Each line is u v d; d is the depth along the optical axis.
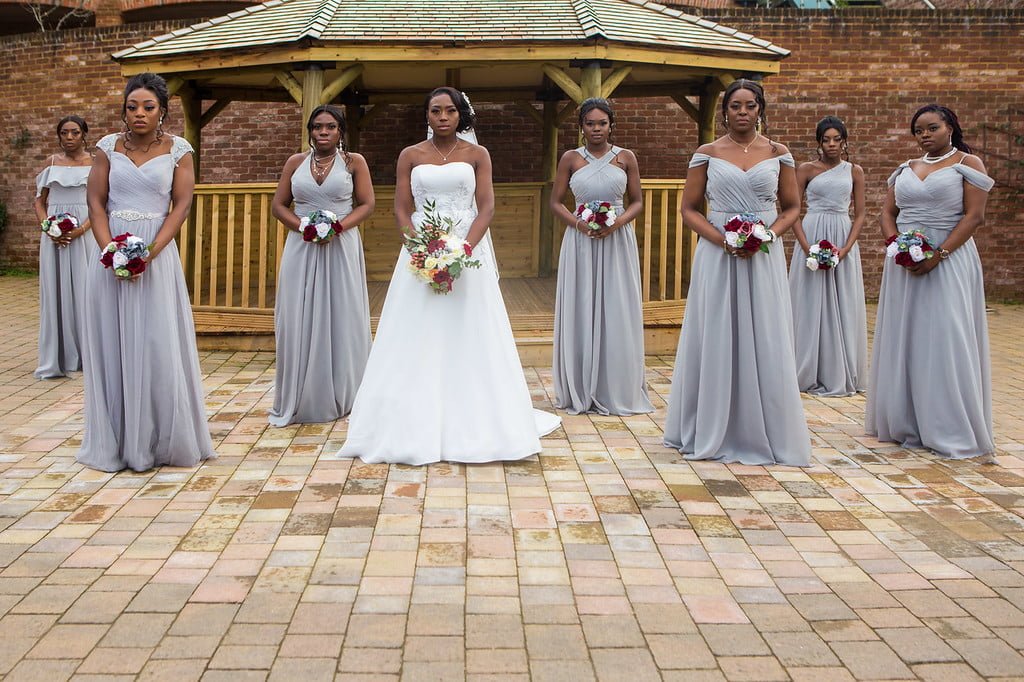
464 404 4.72
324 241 5.39
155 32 12.27
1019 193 11.45
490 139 11.74
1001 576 3.28
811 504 4.09
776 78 11.43
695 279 4.86
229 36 7.76
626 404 5.86
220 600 3.01
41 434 5.21
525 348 7.55
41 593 3.05
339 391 5.58
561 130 11.90
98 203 4.46
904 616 2.95
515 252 10.77
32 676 2.52
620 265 5.78
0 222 13.10
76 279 6.86
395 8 7.91
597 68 7.43
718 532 3.71
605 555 3.45
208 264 9.62
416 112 11.69
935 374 4.93
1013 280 11.63
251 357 7.66
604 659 2.65
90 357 4.48
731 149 4.76
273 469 4.55
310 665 2.59
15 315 9.80
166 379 4.46
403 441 4.66
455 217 4.78
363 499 4.08
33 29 16.33
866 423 5.39
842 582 3.22
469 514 3.89
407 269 4.71
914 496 4.21
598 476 4.48
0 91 12.95
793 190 4.79
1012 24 11.29
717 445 4.77
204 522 3.77
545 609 2.97
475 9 7.89
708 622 2.89
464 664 2.61
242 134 12.10
